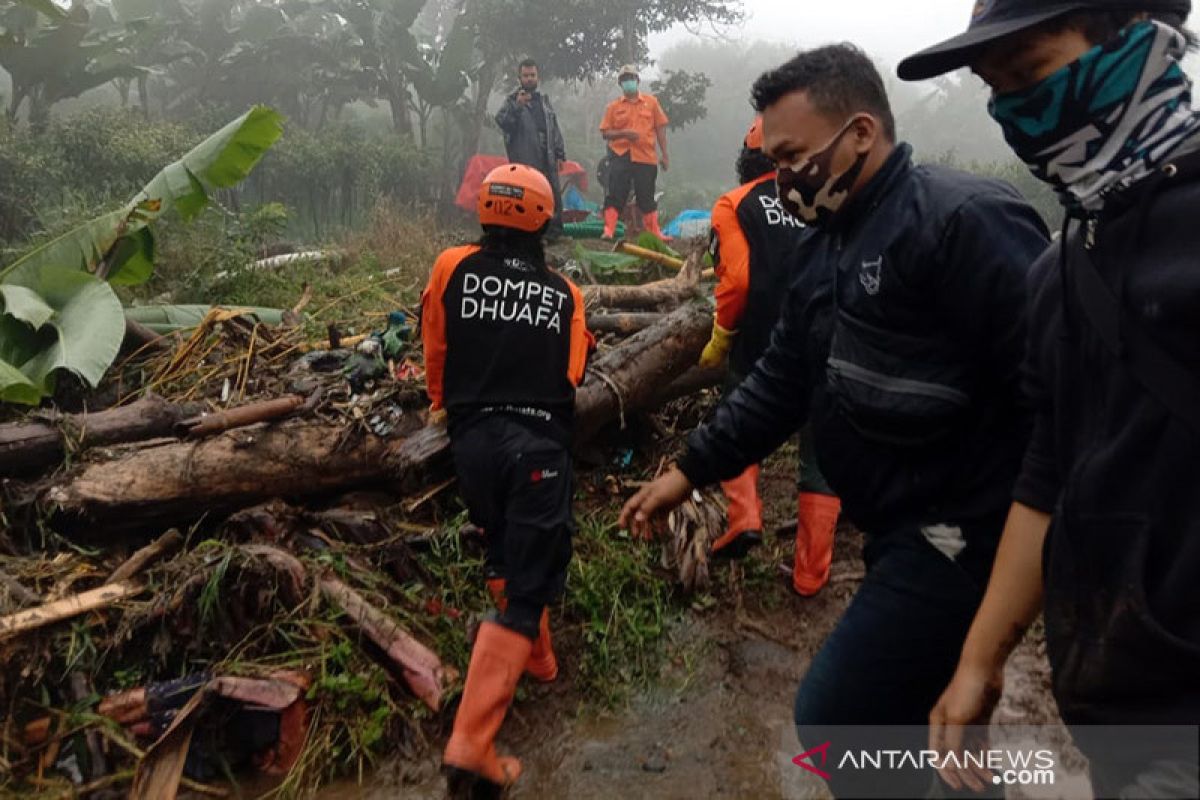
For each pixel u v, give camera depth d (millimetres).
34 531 3150
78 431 3414
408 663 2703
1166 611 996
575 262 6781
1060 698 1143
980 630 1305
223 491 3258
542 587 2408
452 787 2256
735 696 2871
